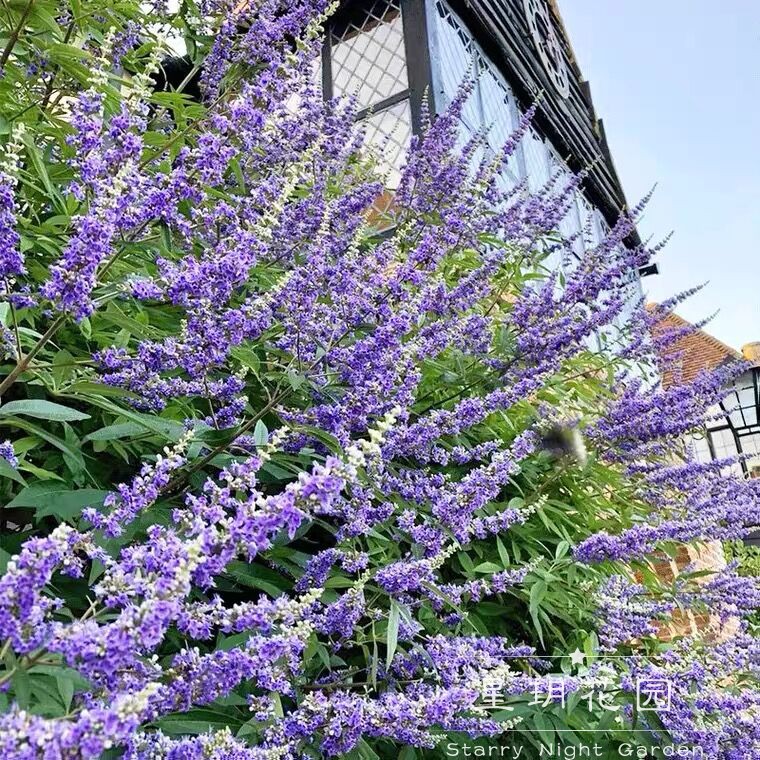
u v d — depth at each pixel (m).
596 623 3.53
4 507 2.04
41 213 2.90
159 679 1.47
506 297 5.37
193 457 2.30
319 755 2.00
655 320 5.20
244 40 3.27
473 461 3.61
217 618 1.54
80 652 1.11
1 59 2.58
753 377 8.20
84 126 2.00
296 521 1.28
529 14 10.24
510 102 8.63
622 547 3.39
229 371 2.85
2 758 0.96
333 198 3.87
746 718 3.12
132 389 2.30
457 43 7.61
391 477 2.79
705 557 7.28
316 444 2.64
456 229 3.88
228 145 2.44
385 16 7.45
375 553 2.76
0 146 2.17
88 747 1.00
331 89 7.57
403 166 4.41
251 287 3.11
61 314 1.83
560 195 4.83
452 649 2.46
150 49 3.31
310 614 2.18
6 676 1.24
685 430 4.35
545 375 3.66
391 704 2.04
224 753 1.46
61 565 1.59
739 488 4.71
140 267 2.60
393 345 2.60
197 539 1.23
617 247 4.75
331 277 2.58
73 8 2.81
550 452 3.80
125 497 1.78
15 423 1.89
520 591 3.32
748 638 3.78
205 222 2.42
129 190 1.92
